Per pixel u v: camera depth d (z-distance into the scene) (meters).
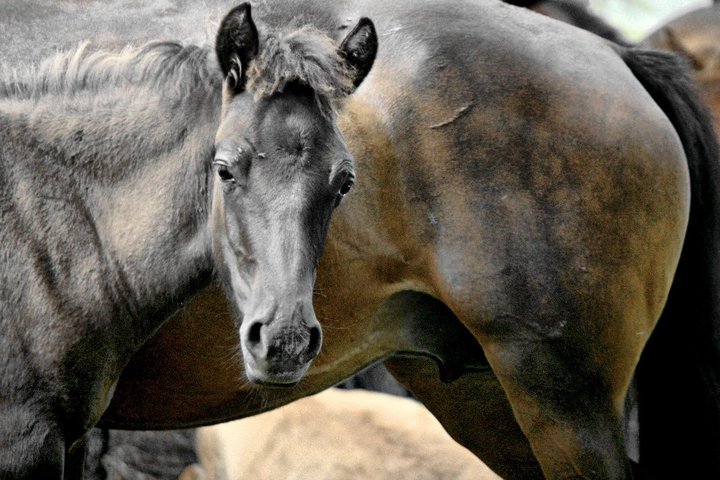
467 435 20.77
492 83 17.44
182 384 17.95
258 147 14.56
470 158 17.31
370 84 17.66
